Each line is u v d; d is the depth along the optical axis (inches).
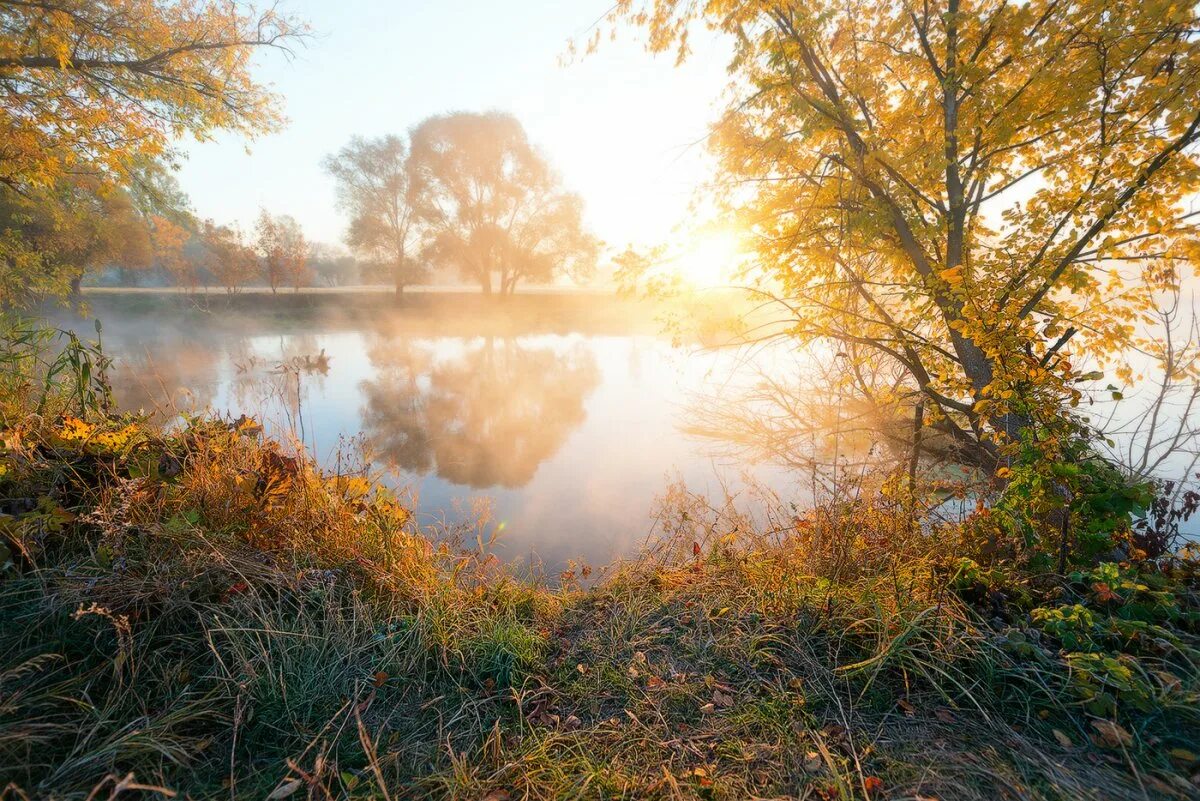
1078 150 192.9
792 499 255.4
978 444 218.2
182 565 100.8
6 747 68.1
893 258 221.3
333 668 93.2
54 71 323.9
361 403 580.1
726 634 110.0
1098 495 113.3
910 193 203.5
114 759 70.1
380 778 68.3
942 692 87.8
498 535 254.5
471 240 1584.6
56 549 103.4
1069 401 133.1
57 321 949.2
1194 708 79.7
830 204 219.0
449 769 77.0
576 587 163.9
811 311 250.4
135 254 1103.6
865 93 211.6
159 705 81.4
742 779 74.9
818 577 126.4
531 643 106.9
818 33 191.0
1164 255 176.9
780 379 342.0
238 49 389.1
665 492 311.7
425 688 93.3
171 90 372.5
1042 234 205.8
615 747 81.7
